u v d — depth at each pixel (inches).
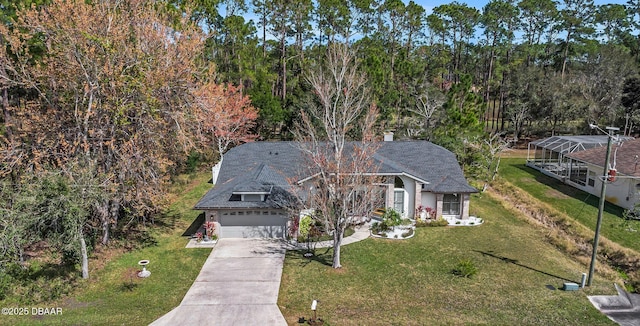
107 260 866.8
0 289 698.2
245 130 1596.9
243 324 636.7
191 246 954.7
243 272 823.1
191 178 1480.1
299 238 981.8
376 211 1139.9
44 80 892.6
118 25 896.3
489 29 2677.2
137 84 863.7
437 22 2768.2
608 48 2340.1
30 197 699.4
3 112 1096.2
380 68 1672.0
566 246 951.0
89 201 756.6
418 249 935.7
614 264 889.5
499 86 2608.3
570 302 712.4
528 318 661.9
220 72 1854.1
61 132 882.1
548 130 2365.9
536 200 1311.5
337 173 804.0
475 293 744.3
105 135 895.7
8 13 943.7
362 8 2418.8
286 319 653.3
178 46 952.9
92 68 850.8
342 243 968.3
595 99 2171.5
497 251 928.3
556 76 2249.0
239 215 1003.3
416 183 1092.5
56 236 741.9
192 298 719.1
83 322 628.7
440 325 639.1
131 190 911.0
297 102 1726.1
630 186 1210.0
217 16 1914.4
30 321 624.4
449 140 1460.4
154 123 915.4
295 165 1142.3
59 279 767.7
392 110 1701.5
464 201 1111.6
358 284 776.9
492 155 1470.2
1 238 692.1
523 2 2866.6
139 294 732.7
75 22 849.5
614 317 673.6
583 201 1312.7
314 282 783.1
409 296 733.9
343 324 639.8
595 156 1402.6
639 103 2079.2
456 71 2815.0
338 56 1419.8
